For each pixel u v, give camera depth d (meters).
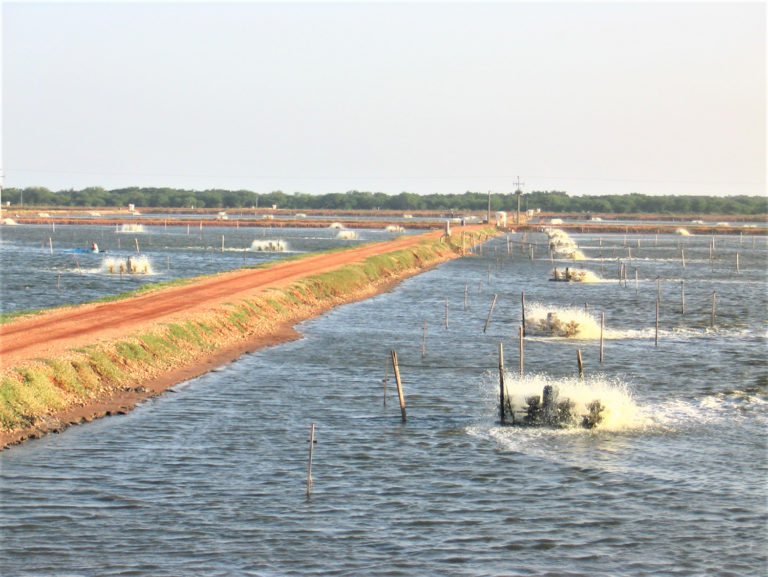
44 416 54.75
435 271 179.75
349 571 35.53
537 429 56.97
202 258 192.62
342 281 132.12
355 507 42.44
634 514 42.09
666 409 62.69
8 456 48.47
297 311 107.25
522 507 42.78
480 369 76.69
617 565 36.66
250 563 36.12
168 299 98.06
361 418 59.12
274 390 66.69
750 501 43.94
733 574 36.09
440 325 103.25
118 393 62.78
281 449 51.56
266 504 42.66
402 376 73.12
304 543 38.16
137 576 34.81
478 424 57.91
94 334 72.62
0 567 35.31
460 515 41.66
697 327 104.69
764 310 121.75
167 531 39.19
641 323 108.12
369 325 101.56
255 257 199.38
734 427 57.91
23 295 117.44
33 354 62.75
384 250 196.12
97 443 51.47
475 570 35.88
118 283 136.12
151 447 51.19
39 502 42.09
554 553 37.69
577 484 46.19
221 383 68.50
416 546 38.09
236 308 94.00
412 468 48.47
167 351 74.00
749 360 82.12
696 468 48.94
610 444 53.44
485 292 140.50
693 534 39.88
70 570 35.22
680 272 186.38
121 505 42.09
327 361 78.94
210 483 45.41
